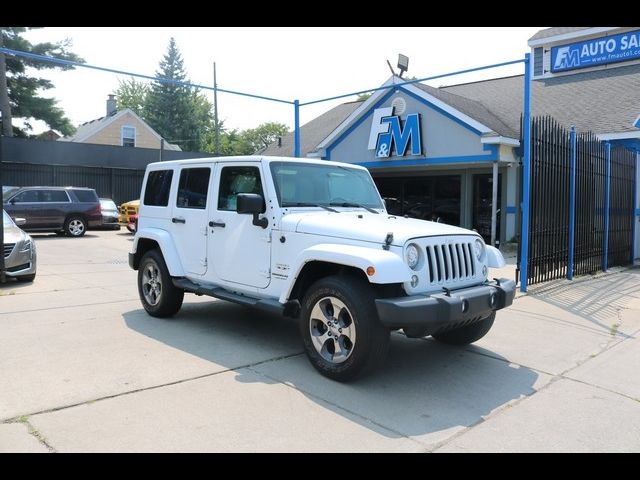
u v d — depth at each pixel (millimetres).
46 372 4562
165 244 6344
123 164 25922
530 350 5707
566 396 4418
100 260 12586
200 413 3814
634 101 15250
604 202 11500
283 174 5410
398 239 4336
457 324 4676
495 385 4625
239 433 3531
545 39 22688
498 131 13547
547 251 9570
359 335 4277
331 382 4523
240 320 6594
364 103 16047
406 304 4055
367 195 6152
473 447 3469
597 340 6184
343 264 4391
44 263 11852
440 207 17531
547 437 3645
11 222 9586
